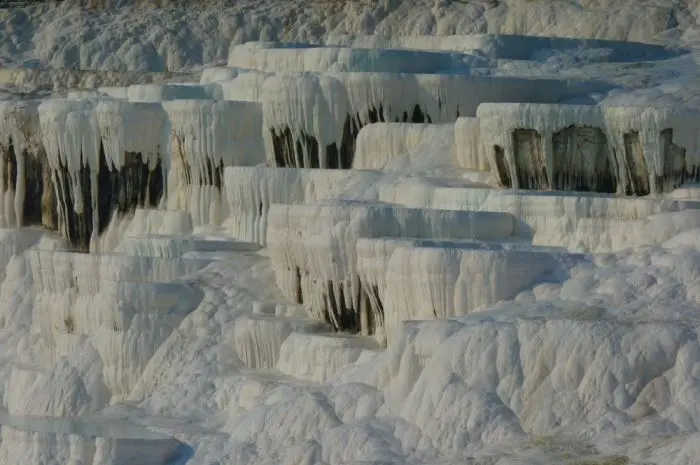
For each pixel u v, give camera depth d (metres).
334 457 59.97
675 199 66.25
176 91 85.88
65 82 97.50
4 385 78.00
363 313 68.75
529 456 54.81
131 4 104.25
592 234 65.81
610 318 59.03
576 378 57.44
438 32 95.56
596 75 81.06
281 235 71.56
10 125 88.25
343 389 62.03
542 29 92.75
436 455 57.94
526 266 62.81
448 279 63.31
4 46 103.19
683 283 60.62
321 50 83.19
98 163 85.50
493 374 58.50
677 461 52.59
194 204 82.19
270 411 63.12
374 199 73.44
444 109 78.38
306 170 76.81
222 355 71.06
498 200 68.44
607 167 71.00
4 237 86.94
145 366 72.62
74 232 86.62
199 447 64.12
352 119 79.12
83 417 71.44
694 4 91.31
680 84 77.94
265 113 80.25
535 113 70.94
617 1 92.44
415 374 60.41
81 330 76.69
